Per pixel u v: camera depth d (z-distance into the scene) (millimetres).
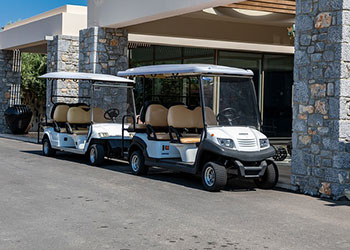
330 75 7645
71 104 12750
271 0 12727
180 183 8688
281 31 16484
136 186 8195
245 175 7879
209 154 8289
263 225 5738
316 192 7867
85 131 11867
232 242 4988
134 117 9906
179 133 9508
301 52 8117
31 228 5371
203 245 4859
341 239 5238
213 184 7824
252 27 15930
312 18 7934
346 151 7559
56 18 17531
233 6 12531
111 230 5344
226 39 15539
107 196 7227
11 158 11750
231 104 8477
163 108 9766
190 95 10234
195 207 6625
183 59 19094
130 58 20109
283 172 10086
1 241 4867
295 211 6578
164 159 9188
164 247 4762
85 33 14555
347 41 7508
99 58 14188
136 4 12656
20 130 20438
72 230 5316
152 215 6078
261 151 8047
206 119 8242
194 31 15047
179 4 11297
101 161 10820
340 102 7496
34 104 26609
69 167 10422
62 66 17172
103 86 11242
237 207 6715
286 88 20016
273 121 19734
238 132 8141
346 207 6965
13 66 21547
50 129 12492
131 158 9750
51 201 6781
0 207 6348
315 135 7887
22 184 8062
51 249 4637
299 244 5000
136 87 16062
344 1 7469
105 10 13922
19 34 19703
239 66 18922
